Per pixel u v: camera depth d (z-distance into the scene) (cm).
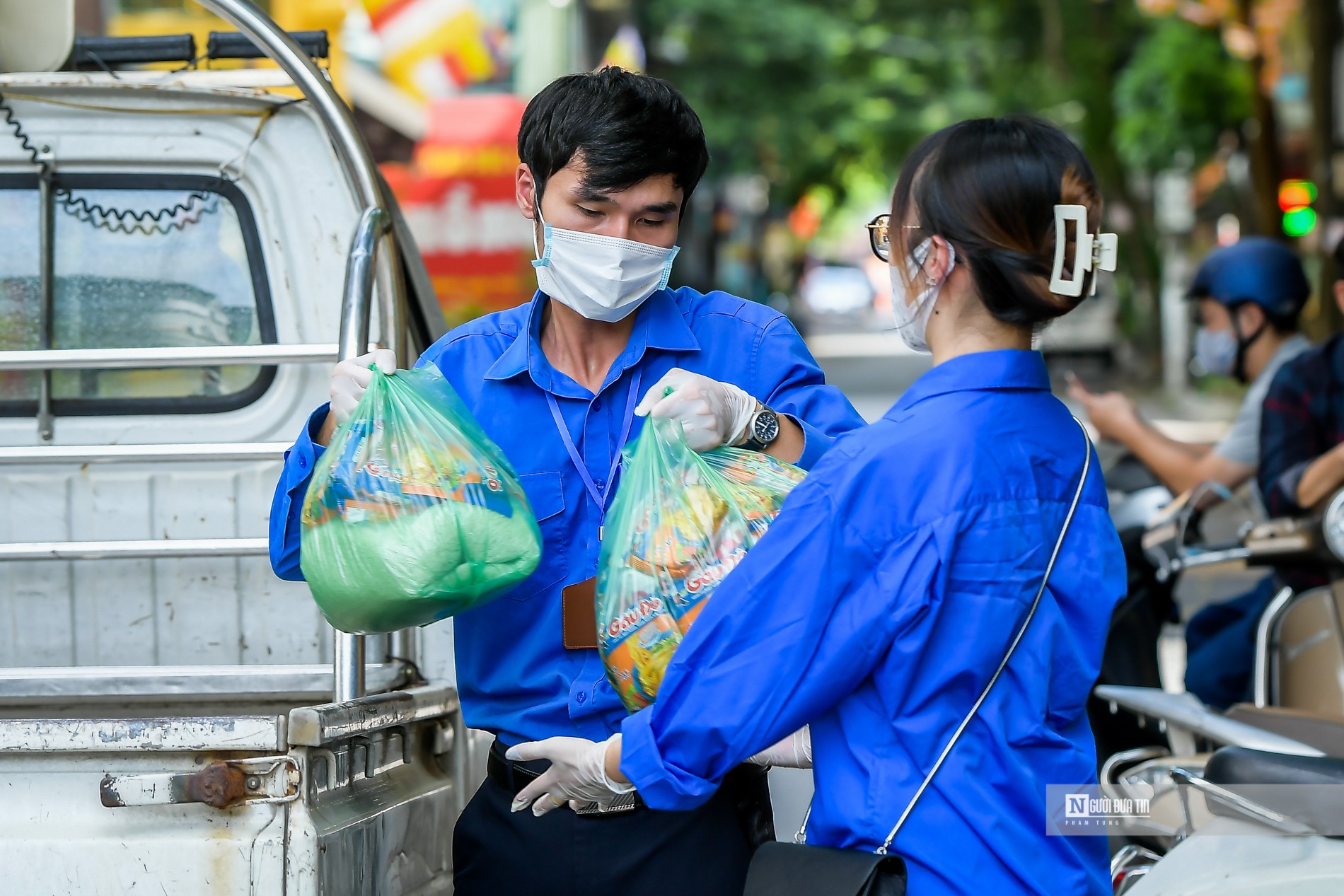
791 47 4081
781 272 7800
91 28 1612
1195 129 3228
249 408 464
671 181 350
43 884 314
